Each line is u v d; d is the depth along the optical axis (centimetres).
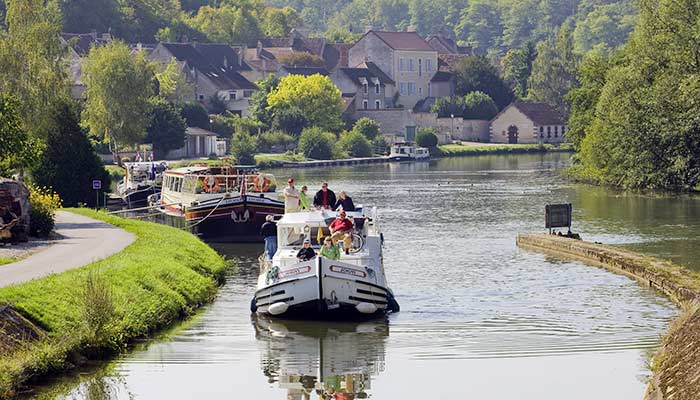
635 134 10100
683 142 9838
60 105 7944
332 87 19400
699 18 9756
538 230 7169
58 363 3300
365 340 3816
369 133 19788
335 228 4475
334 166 16988
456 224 7638
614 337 3809
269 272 4197
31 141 6309
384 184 12150
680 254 5831
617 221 7556
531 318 4156
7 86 10288
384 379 3322
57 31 10688
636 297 4559
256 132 18500
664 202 8981
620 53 12719
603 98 10638
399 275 5244
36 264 4391
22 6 10506
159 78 19038
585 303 4438
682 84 9688
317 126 18950
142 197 9550
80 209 7106
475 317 4191
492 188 11181
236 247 6662
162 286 4256
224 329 3981
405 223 7731
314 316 4147
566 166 15600
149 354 3588
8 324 3303
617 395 3109
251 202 6888
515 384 3234
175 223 7406
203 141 16850
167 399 3116
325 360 3544
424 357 3569
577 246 5812
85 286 3722
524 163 16938
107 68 13838
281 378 3341
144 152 13000
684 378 2861
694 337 3172
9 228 5116
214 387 3250
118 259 4534
